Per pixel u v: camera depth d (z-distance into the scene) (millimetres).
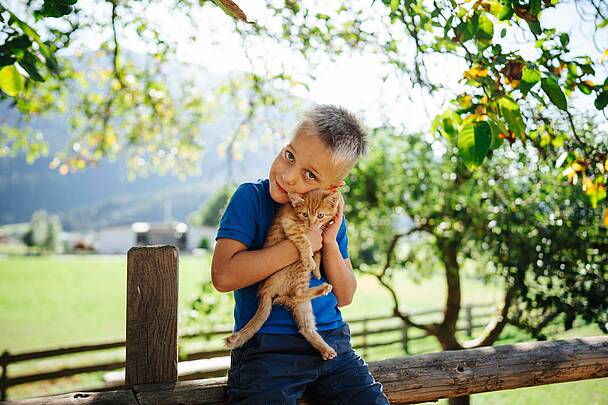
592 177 3465
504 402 6695
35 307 20516
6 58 2537
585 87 2965
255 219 2158
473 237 5770
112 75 6621
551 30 3018
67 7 2711
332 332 2105
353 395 1958
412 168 6449
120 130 7754
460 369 2330
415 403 2258
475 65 2797
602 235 4766
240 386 1897
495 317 6188
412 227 6547
